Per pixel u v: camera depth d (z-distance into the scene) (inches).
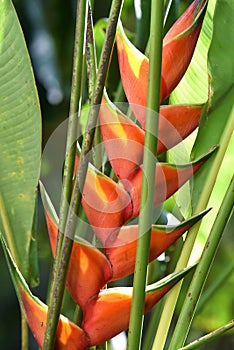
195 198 46.8
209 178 46.5
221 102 46.6
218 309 77.6
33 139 48.0
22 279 44.0
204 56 50.4
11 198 48.9
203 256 44.7
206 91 50.5
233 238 77.2
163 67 44.0
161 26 40.4
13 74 47.4
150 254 44.1
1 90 47.5
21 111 47.7
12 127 47.9
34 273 50.4
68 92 80.6
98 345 45.6
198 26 43.8
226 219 44.4
